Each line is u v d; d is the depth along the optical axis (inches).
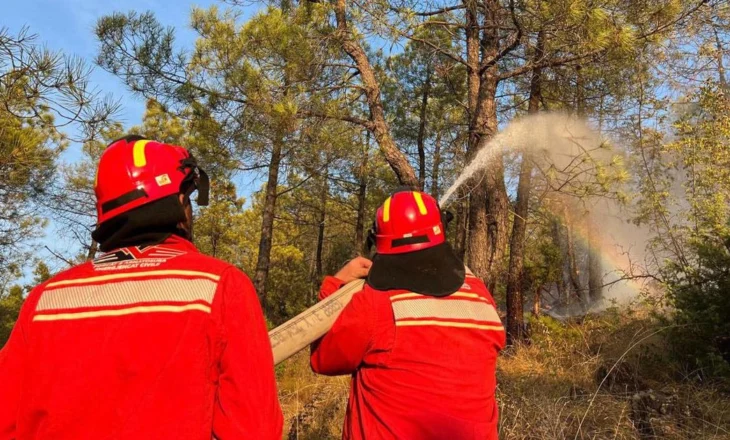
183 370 56.3
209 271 61.8
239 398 58.4
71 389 55.1
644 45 295.0
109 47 372.5
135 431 54.1
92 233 66.0
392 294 89.4
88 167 509.4
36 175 364.8
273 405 60.5
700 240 278.4
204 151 389.7
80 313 58.3
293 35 328.8
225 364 59.3
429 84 639.1
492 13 330.0
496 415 90.4
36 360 57.9
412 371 84.8
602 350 277.6
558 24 273.3
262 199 810.2
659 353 253.9
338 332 89.0
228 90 357.1
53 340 57.7
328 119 356.8
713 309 233.8
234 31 349.4
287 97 326.6
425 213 94.0
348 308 90.0
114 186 64.3
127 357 55.7
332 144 370.6
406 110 663.8
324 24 354.0
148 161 65.4
